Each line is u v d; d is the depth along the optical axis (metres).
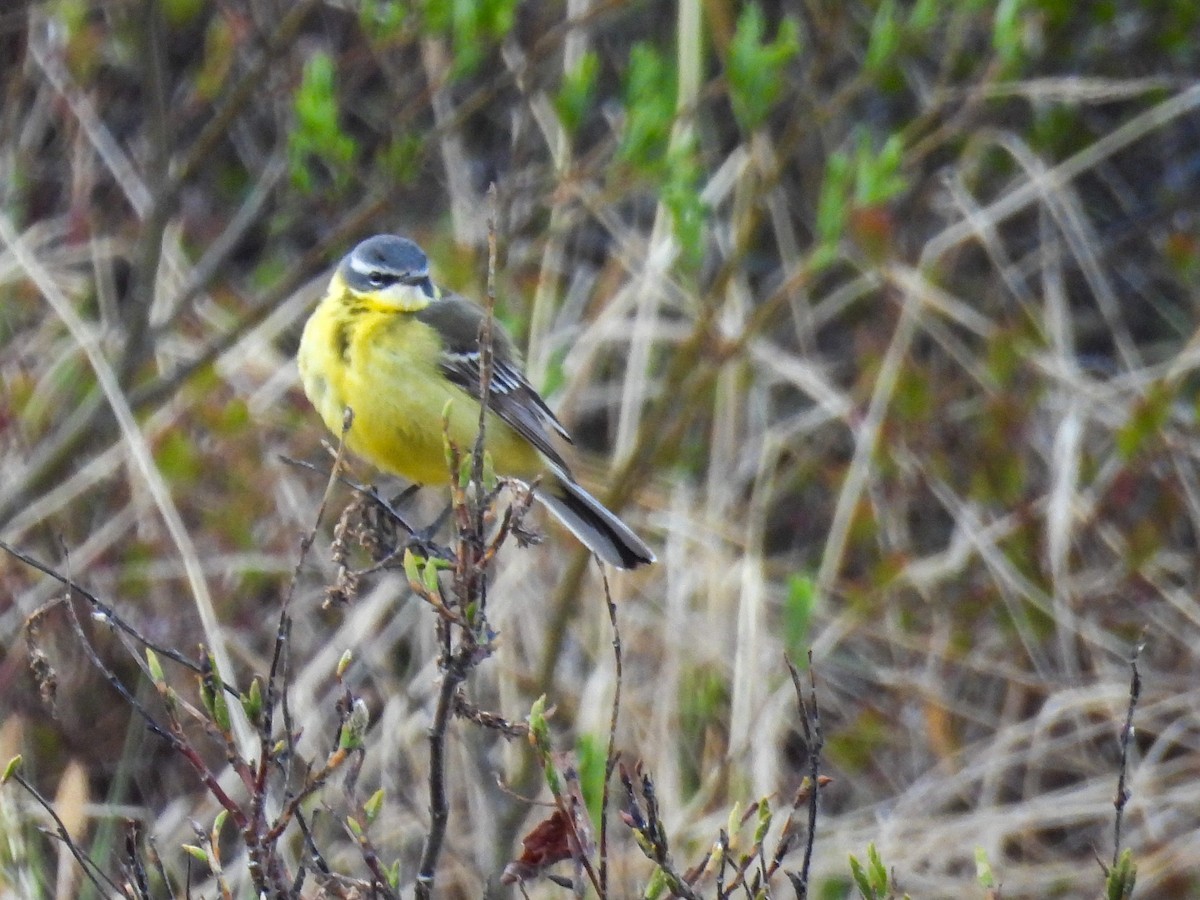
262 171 14.30
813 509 13.44
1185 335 14.68
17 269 13.14
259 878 5.48
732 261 11.12
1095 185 15.52
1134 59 15.29
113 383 10.94
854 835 11.36
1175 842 11.51
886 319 14.27
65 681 11.48
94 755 11.41
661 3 14.77
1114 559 13.37
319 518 5.64
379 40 10.40
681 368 11.19
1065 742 12.09
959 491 13.50
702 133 14.34
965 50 14.39
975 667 12.58
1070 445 13.08
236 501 12.24
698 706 11.59
